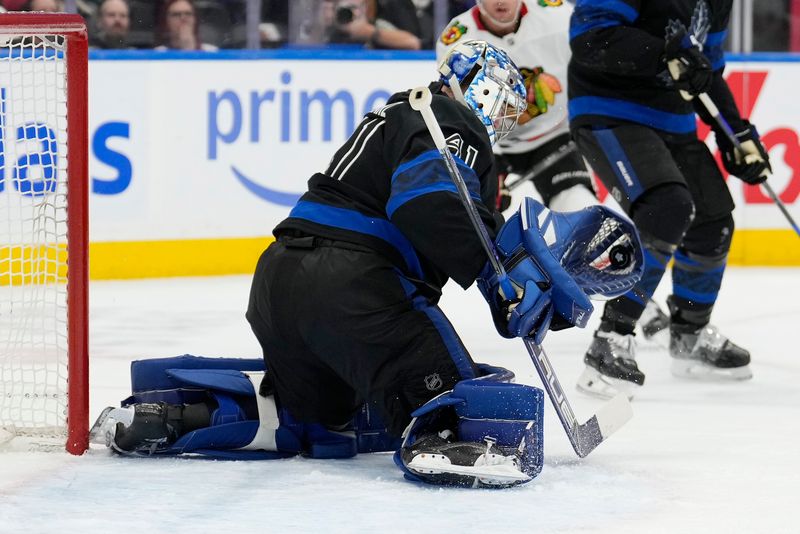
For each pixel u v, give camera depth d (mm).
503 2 16750
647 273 12711
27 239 18219
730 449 10109
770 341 16906
